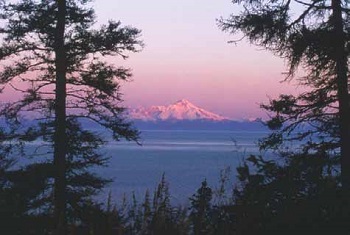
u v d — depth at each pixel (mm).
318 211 6773
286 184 6996
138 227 6145
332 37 23219
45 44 30469
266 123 26094
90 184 30516
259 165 7383
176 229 6035
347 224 6680
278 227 6734
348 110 24641
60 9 30406
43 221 8805
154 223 6086
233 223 6770
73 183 29859
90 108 31375
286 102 25719
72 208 27453
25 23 29984
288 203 6859
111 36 30562
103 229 6297
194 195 6875
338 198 6812
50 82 30719
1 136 28672
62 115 30406
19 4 29984
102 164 31719
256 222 6805
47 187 26188
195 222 6621
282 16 23953
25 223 8953
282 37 24109
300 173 7156
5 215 9031
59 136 30172
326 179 7113
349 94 24734
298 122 25906
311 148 24109
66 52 30406
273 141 25047
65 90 30750
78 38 30719
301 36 23594
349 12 23828
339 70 24312
